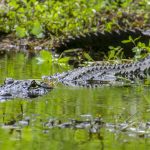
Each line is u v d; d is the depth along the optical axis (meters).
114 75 15.14
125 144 8.64
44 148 8.38
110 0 26.08
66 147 8.46
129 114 10.66
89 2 24.83
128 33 20.23
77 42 20.17
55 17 22.66
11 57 18.70
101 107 11.29
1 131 9.36
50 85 13.73
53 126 9.72
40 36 21.70
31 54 19.62
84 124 9.86
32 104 11.53
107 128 9.61
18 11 23.59
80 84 14.22
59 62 17.72
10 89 12.67
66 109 11.05
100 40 20.19
